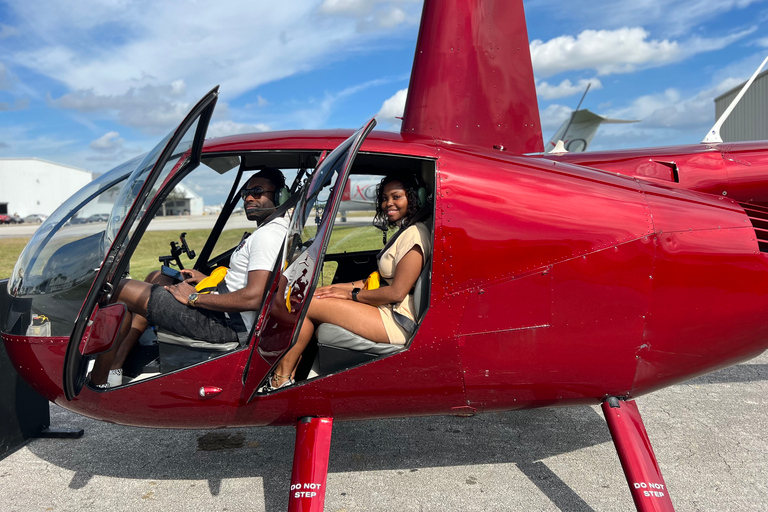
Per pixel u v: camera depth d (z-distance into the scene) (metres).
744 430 2.79
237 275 2.09
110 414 2.04
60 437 2.75
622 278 1.90
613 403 2.08
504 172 1.92
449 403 2.03
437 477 2.34
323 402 1.95
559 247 1.86
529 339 1.91
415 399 1.99
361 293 1.98
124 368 2.21
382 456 2.54
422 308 1.92
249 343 1.89
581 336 1.92
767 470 2.36
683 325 1.99
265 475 2.36
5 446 2.54
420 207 2.00
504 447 2.63
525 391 2.01
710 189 2.62
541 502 2.13
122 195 1.97
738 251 1.99
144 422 2.06
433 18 2.53
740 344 2.12
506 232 1.85
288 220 2.08
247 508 2.10
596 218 1.89
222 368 1.89
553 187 1.92
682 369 2.11
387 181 2.04
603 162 2.69
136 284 2.06
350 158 1.61
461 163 1.91
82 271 1.96
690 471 2.36
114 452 2.60
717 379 3.60
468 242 1.84
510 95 2.56
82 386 1.94
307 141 2.06
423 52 2.55
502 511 2.06
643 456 1.95
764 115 16.78
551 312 1.89
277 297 1.67
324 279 3.07
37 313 1.97
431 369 1.91
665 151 2.72
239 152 2.06
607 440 2.70
